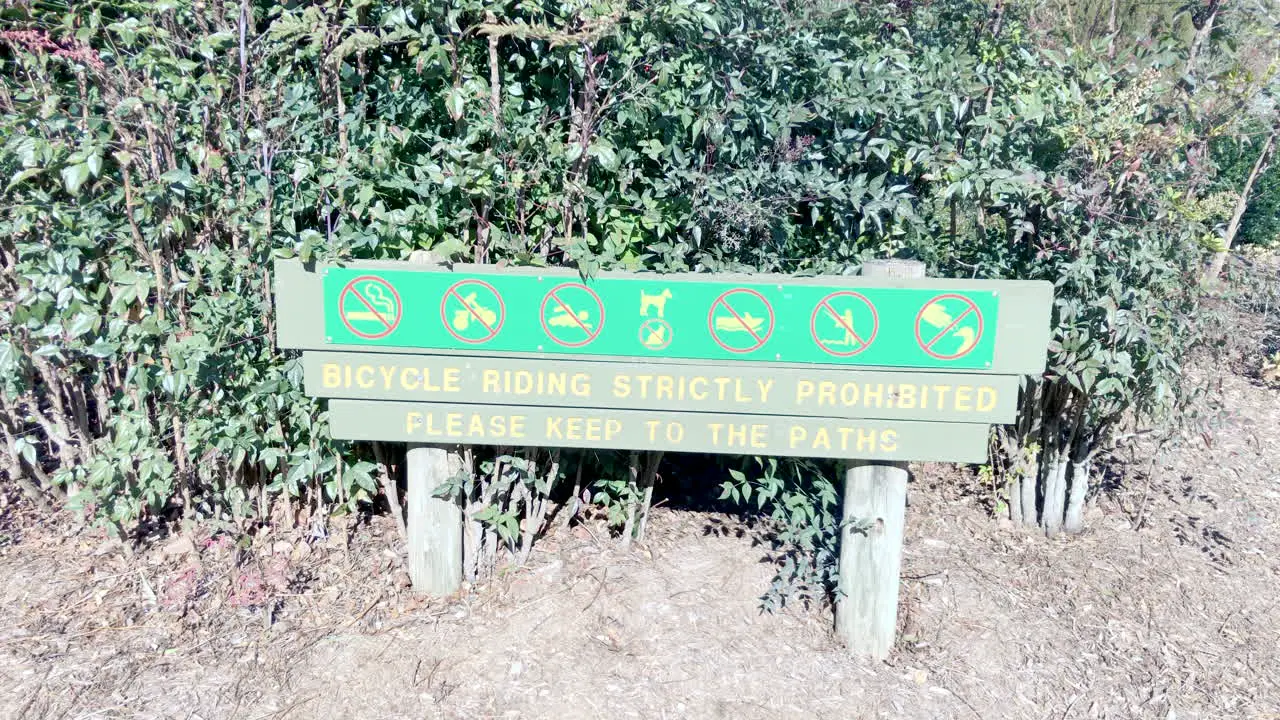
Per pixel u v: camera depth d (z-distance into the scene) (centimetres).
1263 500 492
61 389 393
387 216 325
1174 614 391
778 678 332
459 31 322
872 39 401
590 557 386
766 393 318
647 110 342
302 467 356
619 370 320
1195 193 410
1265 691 347
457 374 324
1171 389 396
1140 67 401
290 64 347
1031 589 400
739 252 361
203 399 352
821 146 373
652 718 312
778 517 369
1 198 341
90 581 372
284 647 335
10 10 331
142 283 318
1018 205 380
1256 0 607
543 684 323
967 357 307
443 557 359
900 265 309
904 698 328
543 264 330
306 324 319
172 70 321
